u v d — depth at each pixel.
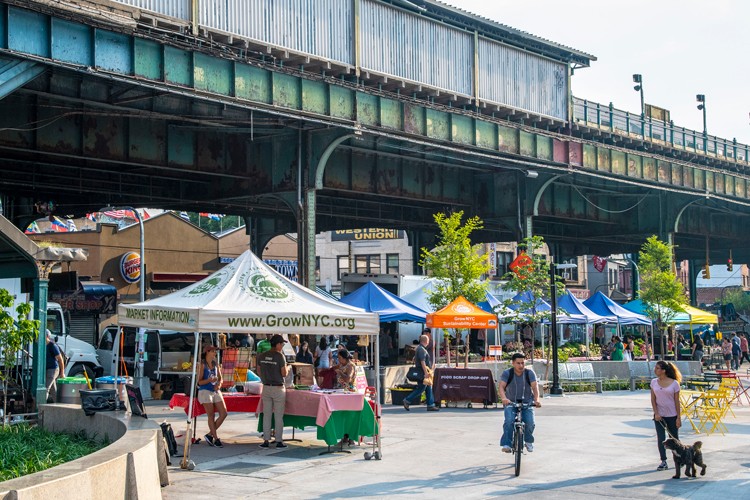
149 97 25.86
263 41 28.94
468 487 12.39
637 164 46.66
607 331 60.16
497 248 69.44
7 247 19.19
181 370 28.12
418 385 23.80
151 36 24.75
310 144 31.75
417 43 35.38
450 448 16.09
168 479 12.54
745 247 72.44
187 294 15.54
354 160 37.06
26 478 8.27
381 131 32.62
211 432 16.20
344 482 12.81
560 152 41.62
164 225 50.56
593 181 47.44
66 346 28.00
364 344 30.00
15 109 26.55
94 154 28.30
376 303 30.11
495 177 42.91
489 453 15.50
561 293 33.47
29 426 15.80
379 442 14.87
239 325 14.43
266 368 16.02
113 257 47.91
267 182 32.75
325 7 31.47
